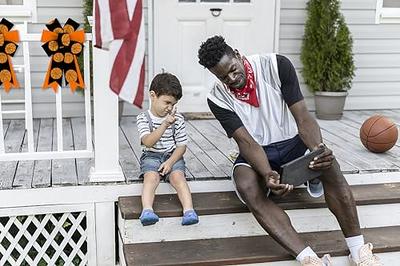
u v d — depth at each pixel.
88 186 3.26
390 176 3.61
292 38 5.35
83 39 3.16
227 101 2.93
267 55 2.99
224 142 4.29
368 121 3.99
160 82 3.13
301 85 5.45
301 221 3.24
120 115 4.98
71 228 3.34
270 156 2.98
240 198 3.06
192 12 5.05
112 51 2.80
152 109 3.22
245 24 5.19
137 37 2.80
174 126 3.27
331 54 5.07
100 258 3.39
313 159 2.73
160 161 3.25
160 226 3.07
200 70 5.19
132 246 3.00
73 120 5.03
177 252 2.94
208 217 3.13
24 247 3.53
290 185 2.73
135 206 3.12
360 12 5.45
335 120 5.20
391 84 5.65
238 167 2.97
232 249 2.98
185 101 5.21
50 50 3.14
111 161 3.28
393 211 3.40
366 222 3.37
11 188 3.17
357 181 3.57
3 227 3.28
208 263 2.84
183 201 3.10
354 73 5.40
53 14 4.86
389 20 5.52
